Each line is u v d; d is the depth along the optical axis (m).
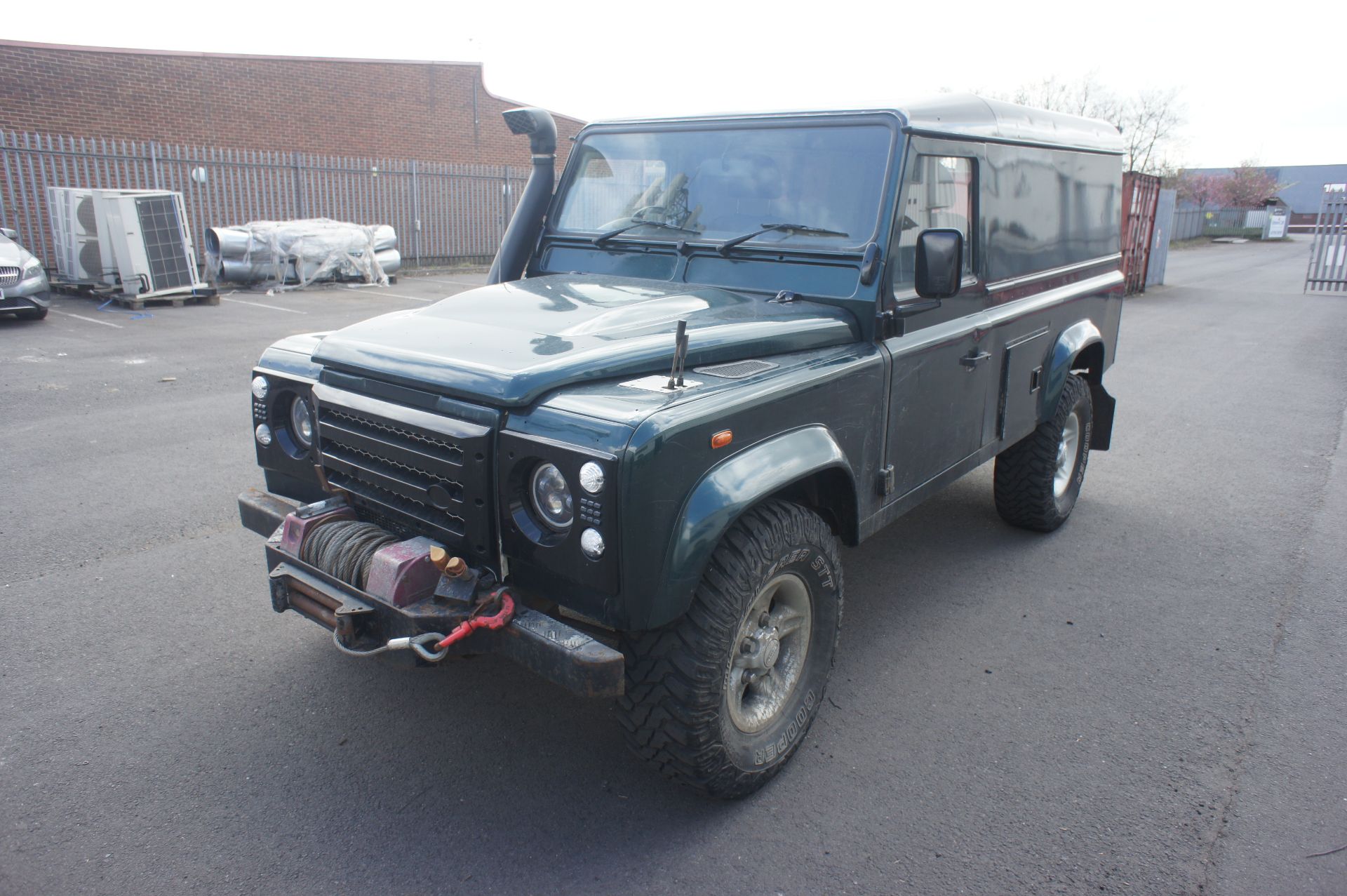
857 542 3.26
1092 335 5.12
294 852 2.60
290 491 3.30
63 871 2.49
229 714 3.26
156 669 3.54
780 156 3.57
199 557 4.53
